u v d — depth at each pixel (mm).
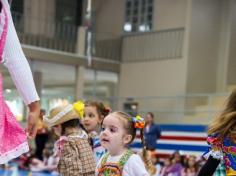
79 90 18469
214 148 3236
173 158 12852
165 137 15250
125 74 19828
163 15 18828
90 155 4145
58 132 4270
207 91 18109
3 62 2148
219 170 3393
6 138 2094
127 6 20156
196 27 17938
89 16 18453
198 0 18016
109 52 19922
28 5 18188
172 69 18156
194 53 17859
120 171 3465
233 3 18234
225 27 18391
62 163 4094
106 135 3531
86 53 18797
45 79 17766
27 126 2215
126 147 3652
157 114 18062
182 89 17688
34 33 18266
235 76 17891
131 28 19953
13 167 15391
